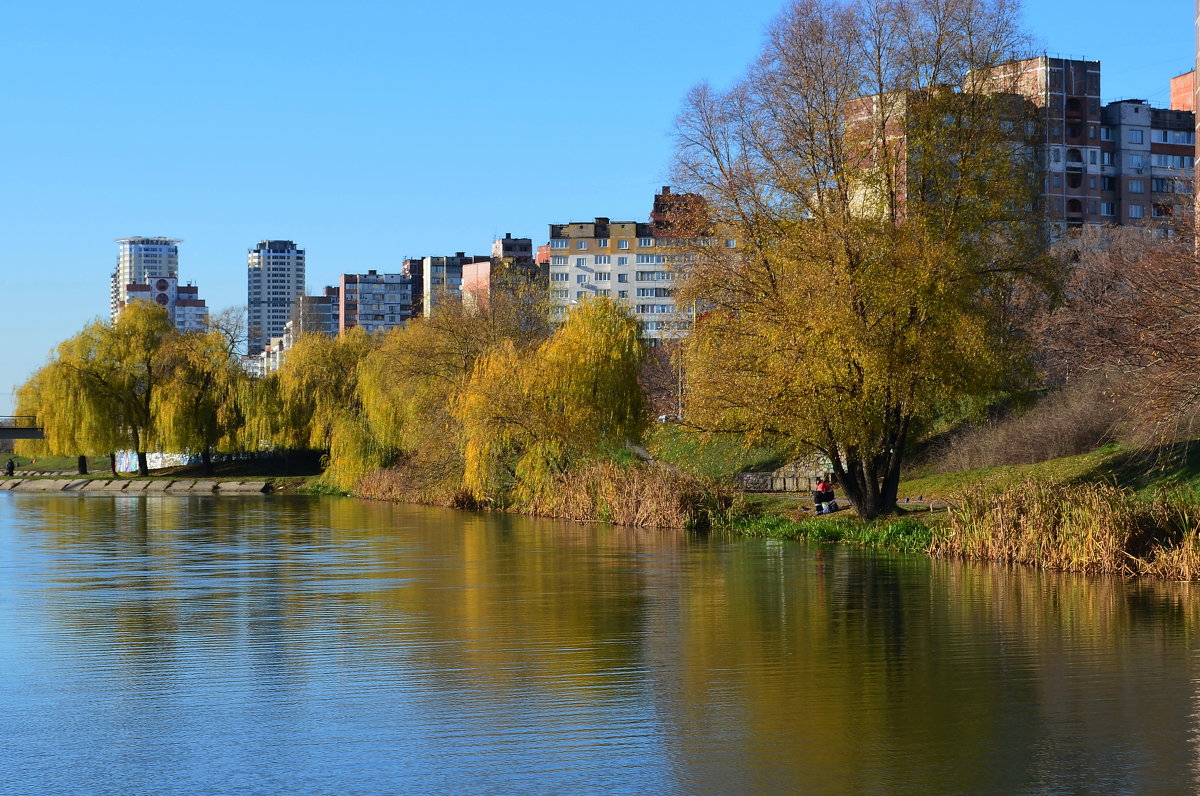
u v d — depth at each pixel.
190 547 36.62
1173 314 28.19
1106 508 27.58
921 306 34.56
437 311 64.56
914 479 49.00
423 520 48.47
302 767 12.09
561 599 23.80
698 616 21.39
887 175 35.91
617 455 51.94
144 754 12.58
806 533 37.56
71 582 27.17
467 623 20.77
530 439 51.16
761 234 37.22
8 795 11.31
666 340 45.09
